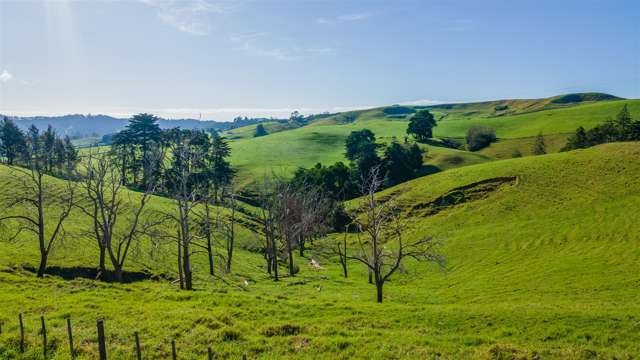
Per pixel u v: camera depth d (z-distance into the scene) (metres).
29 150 50.47
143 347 21.45
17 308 27.78
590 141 132.75
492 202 83.88
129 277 49.59
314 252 86.06
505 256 62.12
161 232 66.19
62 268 47.03
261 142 192.88
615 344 23.03
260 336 23.64
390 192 103.50
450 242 72.56
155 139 111.50
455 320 27.31
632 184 73.56
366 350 21.58
